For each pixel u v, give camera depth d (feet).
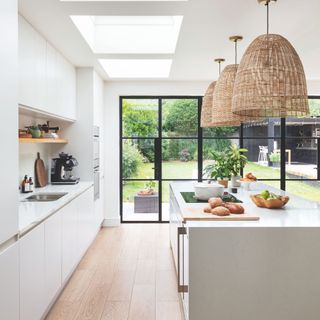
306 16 9.27
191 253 6.88
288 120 19.36
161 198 19.40
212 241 6.88
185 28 10.25
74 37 10.96
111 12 9.05
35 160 13.44
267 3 8.16
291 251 6.91
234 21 9.69
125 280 11.41
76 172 15.30
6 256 6.19
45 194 11.98
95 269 12.40
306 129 19.35
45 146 14.52
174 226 11.96
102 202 17.98
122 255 13.96
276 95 6.42
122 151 19.27
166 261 13.23
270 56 6.51
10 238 6.44
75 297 10.14
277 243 6.90
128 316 9.04
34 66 9.98
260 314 6.91
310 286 6.91
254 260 6.90
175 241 11.46
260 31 10.52
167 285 11.00
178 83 18.48
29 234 7.36
